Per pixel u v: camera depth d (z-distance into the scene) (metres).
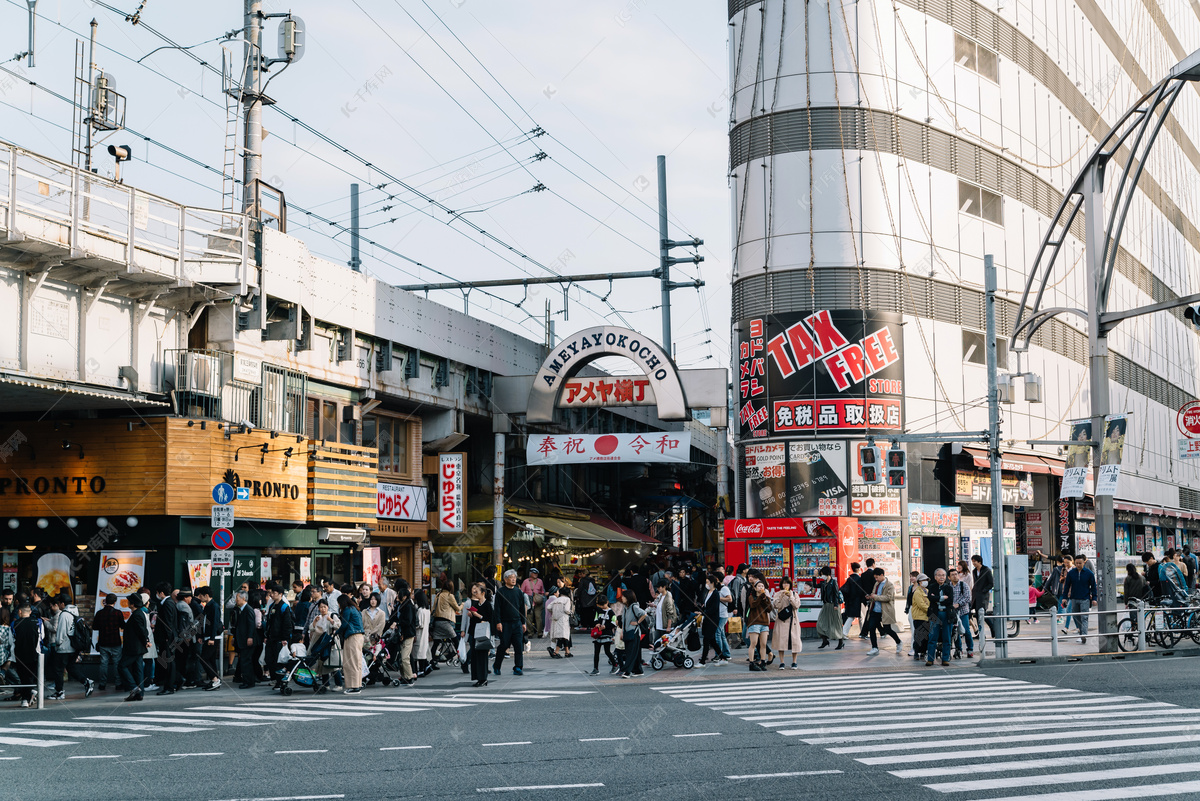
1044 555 35.91
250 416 24.28
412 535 30.92
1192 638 23.08
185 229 21.91
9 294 18.81
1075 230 43.66
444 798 9.22
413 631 20.27
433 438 32.47
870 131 32.91
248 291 23.44
